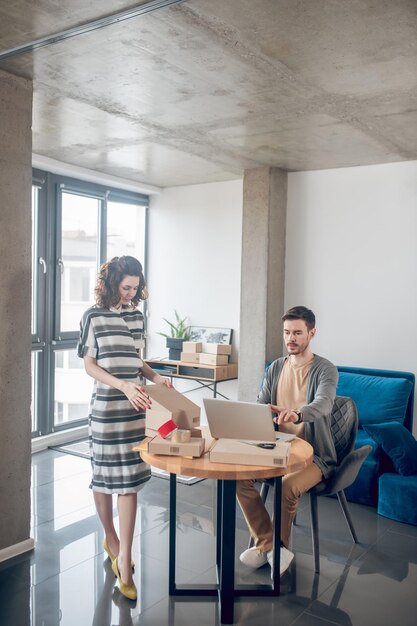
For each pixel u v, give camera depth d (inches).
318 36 92.7
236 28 90.4
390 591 104.6
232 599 93.7
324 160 178.7
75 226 211.0
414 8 82.9
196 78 112.9
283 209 196.9
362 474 146.9
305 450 94.2
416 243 175.3
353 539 125.4
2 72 109.3
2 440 111.5
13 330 112.1
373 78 110.3
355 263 186.1
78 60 104.7
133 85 117.8
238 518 137.9
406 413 165.5
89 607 97.0
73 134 157.8
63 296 207.0
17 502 115.3
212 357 202.5
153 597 100.7
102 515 108.4
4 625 90.8
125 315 105.3
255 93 120.6
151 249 240.2
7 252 110.3
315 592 103.6
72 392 215.0
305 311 113.0
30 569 109.9
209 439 98.4
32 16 87.7
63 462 180.7
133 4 83.6
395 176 178.7
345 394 169.9
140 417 102.4
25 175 113.3
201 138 158.2
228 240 218.5
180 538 125.6
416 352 175.8
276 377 117.7
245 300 194.9
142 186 227.1
